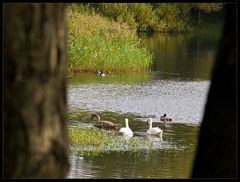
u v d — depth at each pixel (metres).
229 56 4.44
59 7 4.36
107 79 40.31
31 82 4.32
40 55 4.32
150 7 77.31
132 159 18.89
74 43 42.22
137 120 27.19
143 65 44.81
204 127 4.54
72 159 18.33
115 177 16.38
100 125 24.52
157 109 30.31
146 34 76.00
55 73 4.39
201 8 83.75
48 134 4.40
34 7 4.28
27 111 4.33
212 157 4.48
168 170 17.66
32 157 4.37
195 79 41.91
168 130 24.84
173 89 37.19
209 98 4.52
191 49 61.56
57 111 4.44
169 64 49.50
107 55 43.19
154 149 20.72
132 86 37.81
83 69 42.25
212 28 86.00
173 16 81.38
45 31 4.31
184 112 29.75
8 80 4.32
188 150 20.78
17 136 4.35
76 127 24.09
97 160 18.44
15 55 4.29
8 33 4.28
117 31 45.84
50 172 4.41
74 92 34.25
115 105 30.84
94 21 45.66
